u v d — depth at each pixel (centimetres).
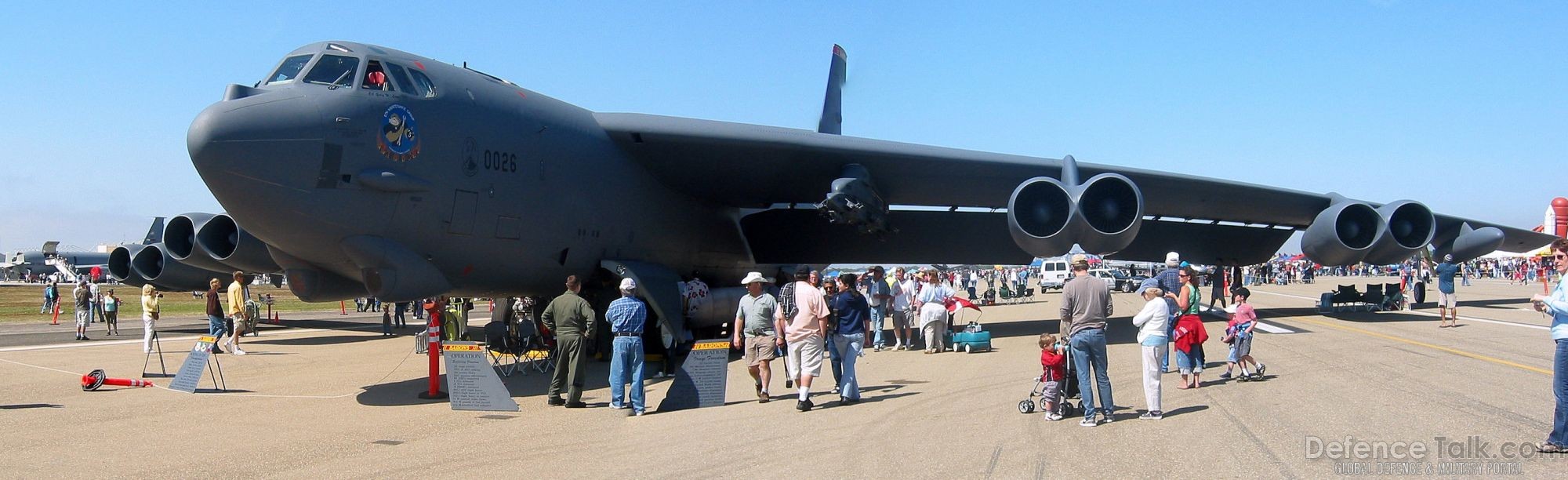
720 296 1394
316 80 881
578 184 1126
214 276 1920
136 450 662
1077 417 726
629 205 1228
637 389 812
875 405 826
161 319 2561
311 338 1805
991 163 1280
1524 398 772
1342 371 955
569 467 594
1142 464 561
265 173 811
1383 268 7988
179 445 679
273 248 962
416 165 916
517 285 1137
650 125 1173
